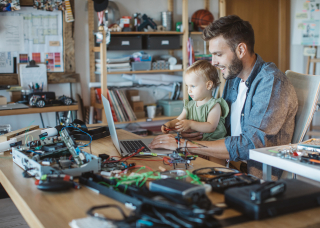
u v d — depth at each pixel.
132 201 0.83
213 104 1.83
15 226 1.98
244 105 1.70
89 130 1.80
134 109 3.67
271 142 1.49
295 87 1.75
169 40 3.72
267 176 1.25
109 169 1.15
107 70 3.41
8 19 3.26
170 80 3.88
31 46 3.38
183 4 3.71
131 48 3.57
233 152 1.46
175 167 1.22
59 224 0.76
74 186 0.99
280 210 0.79
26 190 0.99
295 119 1.66
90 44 3.61
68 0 3.43
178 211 0.72
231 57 1.57
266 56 4.61
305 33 4.21
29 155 1.26
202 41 4.14
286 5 4.60
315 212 0.81
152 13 3.95
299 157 1.12
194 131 1.92
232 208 0.83
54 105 2.93
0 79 3.29
